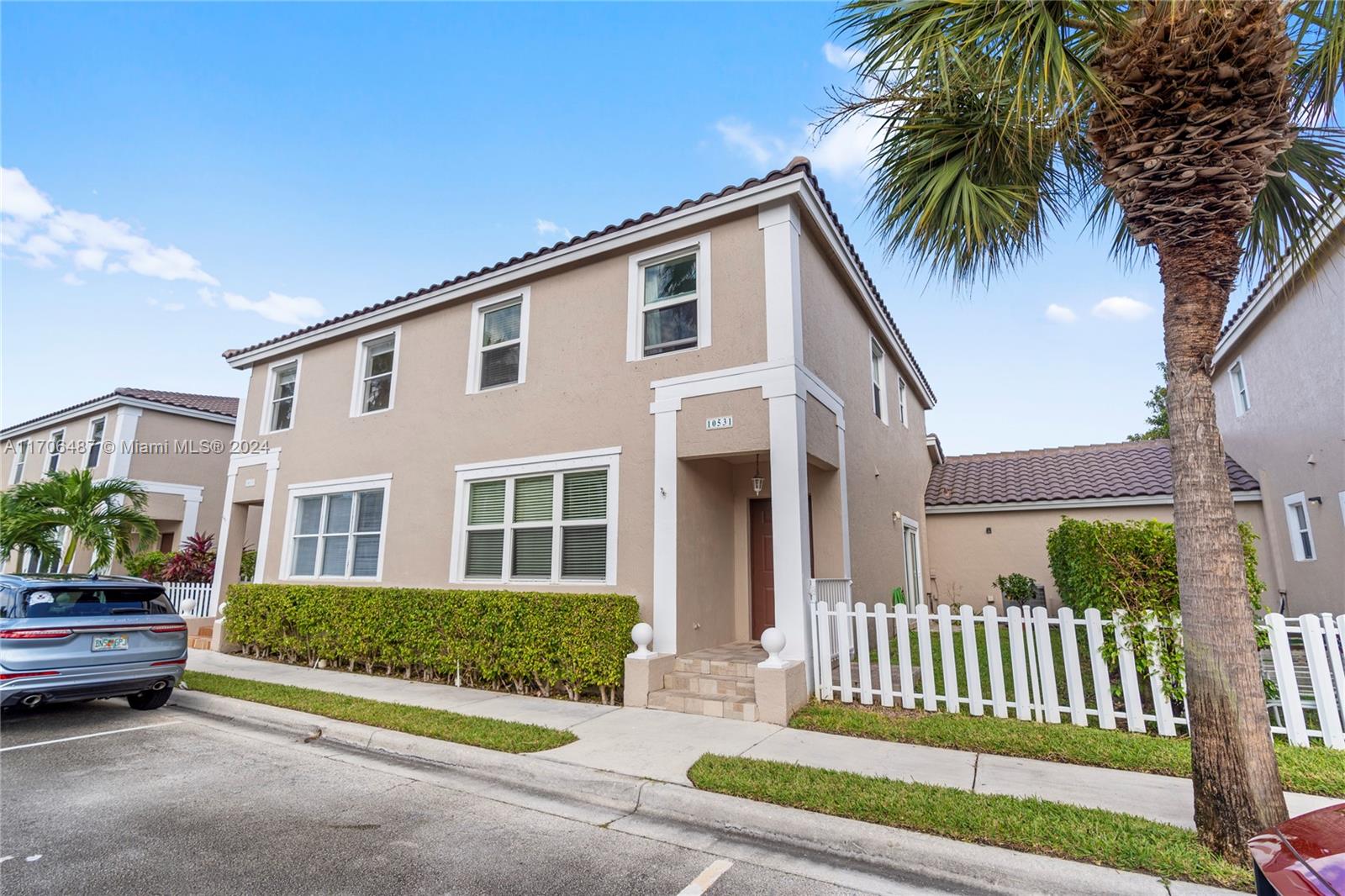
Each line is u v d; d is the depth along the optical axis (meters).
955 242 5.66
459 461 10.34
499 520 9.77
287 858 3.86
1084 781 4.75
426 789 5.14
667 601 7.96
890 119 5.30
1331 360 9.95
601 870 3.73
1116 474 15.20
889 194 5.65
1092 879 3.35
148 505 18.53
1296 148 4.87
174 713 7.81
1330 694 5.23
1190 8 3.47
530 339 9.97
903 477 14.04
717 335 8.26
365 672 9.84
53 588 7.09
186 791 5.04
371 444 11.59
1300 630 5.45
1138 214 3.99
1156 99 3.80
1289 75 4.27
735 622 9.38
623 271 9.27
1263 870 2.12
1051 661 6.16
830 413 9.08
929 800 4.27
